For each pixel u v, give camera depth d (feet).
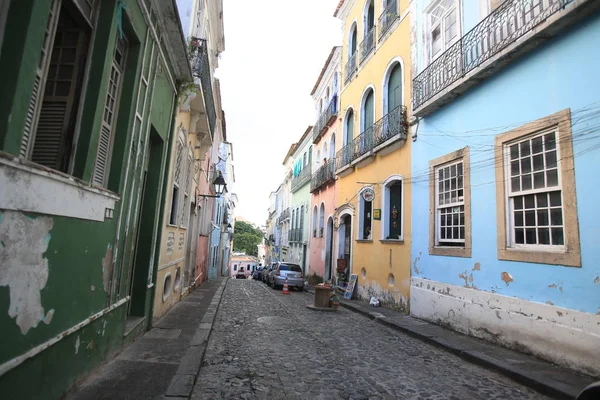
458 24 29.58
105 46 12.55
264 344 22.48
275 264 74.49
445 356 21.88
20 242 8.45
